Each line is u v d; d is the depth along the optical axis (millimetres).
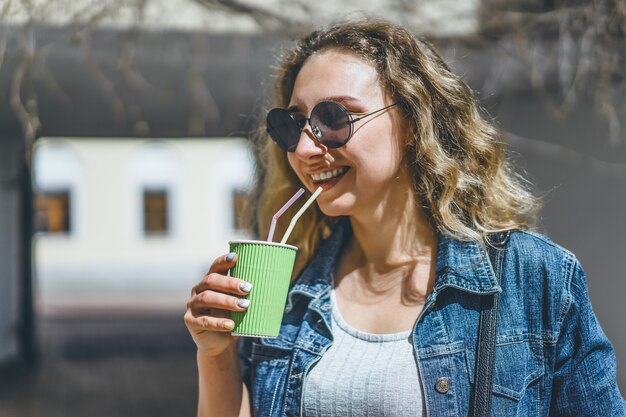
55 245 20938
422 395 1603
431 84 1755
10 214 9734
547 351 1617
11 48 4965
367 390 1621
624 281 6676
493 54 5523
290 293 1836
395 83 1702
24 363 10031
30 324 10070
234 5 4723
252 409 1812
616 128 5703
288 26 4715
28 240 9883
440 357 1621
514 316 1624
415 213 1777
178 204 21375
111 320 14609
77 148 21062
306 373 1694
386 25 1779
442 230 1728
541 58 5652
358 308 1773
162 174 21391
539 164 7398
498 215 1768
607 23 4777
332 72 1706
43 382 9156
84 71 6527
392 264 1769
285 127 1757
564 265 1639
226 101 7781
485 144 1791
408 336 1668
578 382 1620
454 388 1604
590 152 6844
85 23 4727
